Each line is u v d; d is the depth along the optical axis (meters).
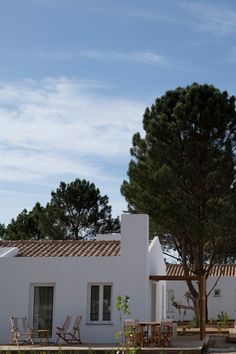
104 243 25.11
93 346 20.69
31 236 53.00
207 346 23.52
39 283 23.17
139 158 32.78
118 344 21.56
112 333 22.38
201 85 32.50
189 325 33.47
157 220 30.95
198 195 31.45
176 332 27.11
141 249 22.98
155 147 31.52
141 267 22.84
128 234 23.14
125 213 23.34
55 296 22.94
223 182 31.27
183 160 31.50
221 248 33.56
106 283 22.88
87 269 22.97
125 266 22.86
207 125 31.16
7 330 22.92
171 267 44.78
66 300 22.86
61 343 21.89
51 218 49.28
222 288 43.72
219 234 31.00
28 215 53.81
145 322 21.86
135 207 31.67
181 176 30.55
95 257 23.05
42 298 23.17
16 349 19.25
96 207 50.50
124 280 22.77
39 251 24.27
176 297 42.94
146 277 22.80
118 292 22.72
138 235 23.09
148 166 31.95
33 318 23.02
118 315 22.52
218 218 30.45
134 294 22.66
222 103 31.75
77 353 18.80
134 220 23.19
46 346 20.78
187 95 31.89
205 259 37.03
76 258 23.08
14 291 23.17
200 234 30.14
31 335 21.41
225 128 31.52
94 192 50.28
